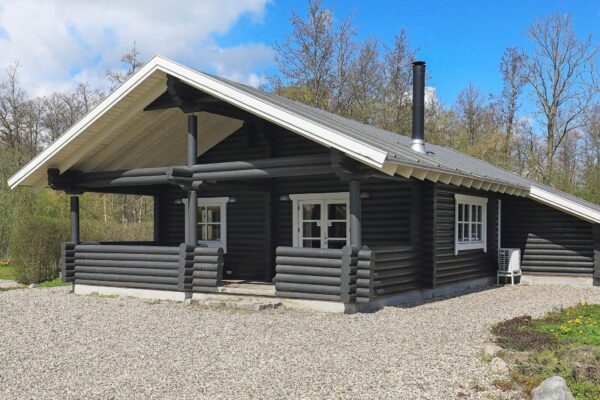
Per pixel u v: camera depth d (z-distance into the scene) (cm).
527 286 1273
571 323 757
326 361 571
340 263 841
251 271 1241
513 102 3005
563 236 1323
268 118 849
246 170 921
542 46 2711
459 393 468
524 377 499
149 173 1009
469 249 1202
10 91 3178
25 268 1435
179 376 525
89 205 2767
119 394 476
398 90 2806
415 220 1024
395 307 907
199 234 1330
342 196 1127
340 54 2789
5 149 2211
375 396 463
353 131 1000
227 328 743
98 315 866
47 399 467
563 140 2825
